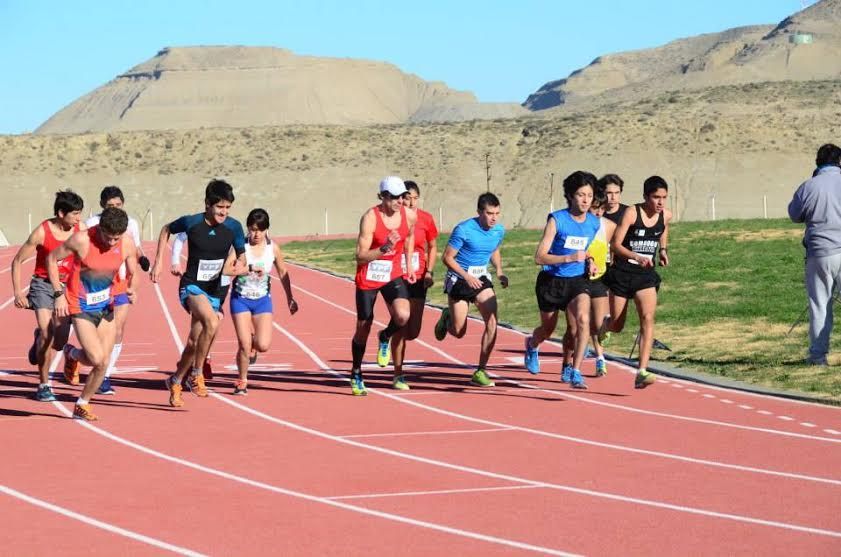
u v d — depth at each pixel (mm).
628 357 22406
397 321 18141
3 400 18188
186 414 16828
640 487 11961
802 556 9383
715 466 12945
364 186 173250
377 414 16703
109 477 12648
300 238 121625
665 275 40812
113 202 18625
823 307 20000
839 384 18266
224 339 27969
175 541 10008
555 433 15062
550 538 10008
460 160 180250
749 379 19203
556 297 18344
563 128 185875
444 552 9609
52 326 17750
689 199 159875
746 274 40094
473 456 13641
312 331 29641
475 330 28672
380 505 11281
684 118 182750
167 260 68250
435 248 18938
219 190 17172
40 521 10742
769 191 160500
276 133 192250
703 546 9711
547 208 163375
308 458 13617
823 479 12227
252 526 10492
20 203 167250
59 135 187250
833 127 177875
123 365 23250
